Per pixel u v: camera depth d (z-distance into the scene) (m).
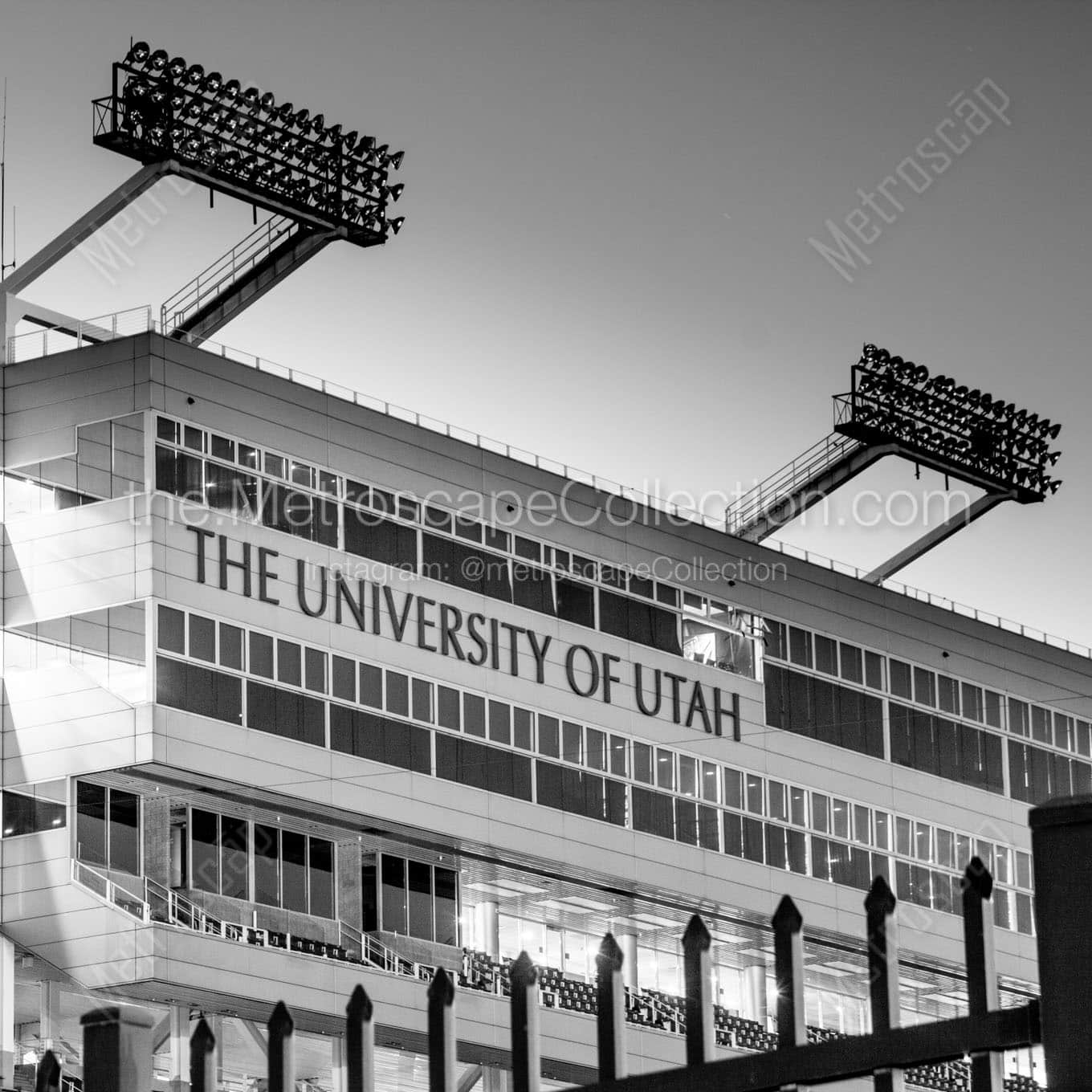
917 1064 8.50
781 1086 8.61
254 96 76.62
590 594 81.75
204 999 67.56
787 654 88.44
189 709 68.00
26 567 70.00
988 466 96.44
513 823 77.00
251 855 70.81
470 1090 76.44
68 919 67.06
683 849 82.38
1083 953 8.22
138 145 73.31
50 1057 9.77
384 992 71.81
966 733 94.69
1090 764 99.69
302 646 71.81
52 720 68.62
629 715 81.94
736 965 88.31
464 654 77.00
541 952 81.25
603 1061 8.95
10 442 71.06
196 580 69.31
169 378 69.94
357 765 72.56
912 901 90.06
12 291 72.31
